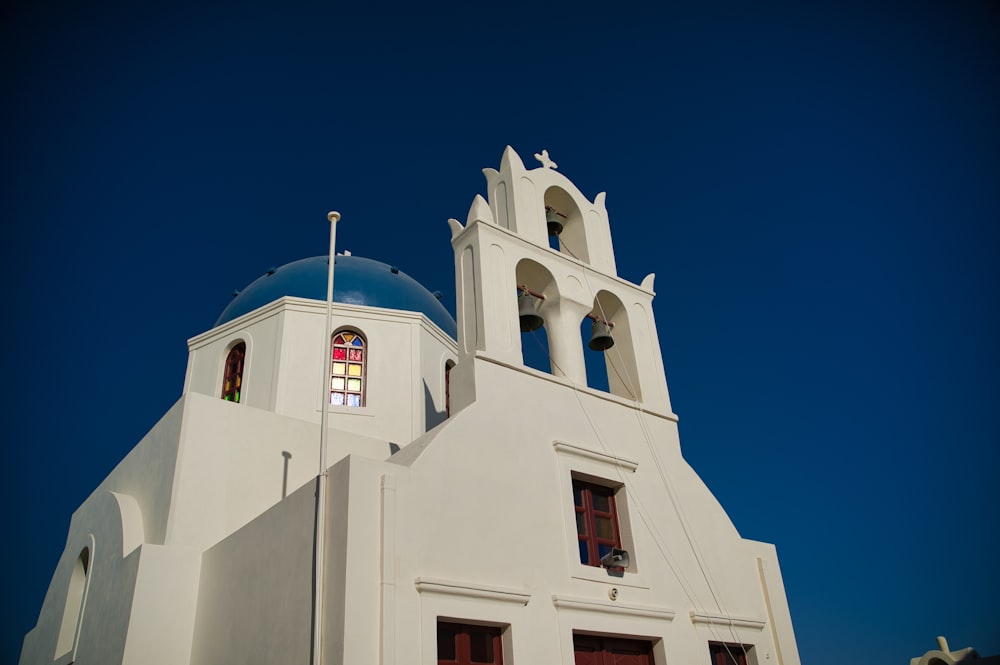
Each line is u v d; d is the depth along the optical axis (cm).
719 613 1352
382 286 2238
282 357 1986
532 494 1203
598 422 1390
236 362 2091
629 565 1285
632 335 1582
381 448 1761
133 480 1623
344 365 2050
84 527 1727
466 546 1070
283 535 1099
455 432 1155
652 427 1488
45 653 1669
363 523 978
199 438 1473
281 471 1570
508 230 1452
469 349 1334
